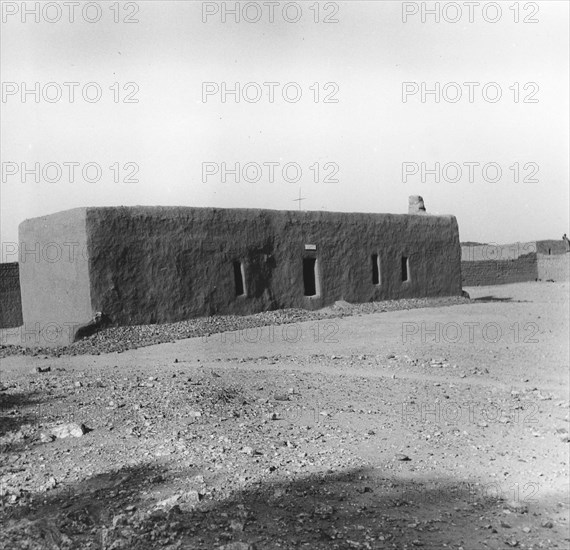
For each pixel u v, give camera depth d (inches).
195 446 259.9
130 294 696.4
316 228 888.3
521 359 480.4
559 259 1722.4
